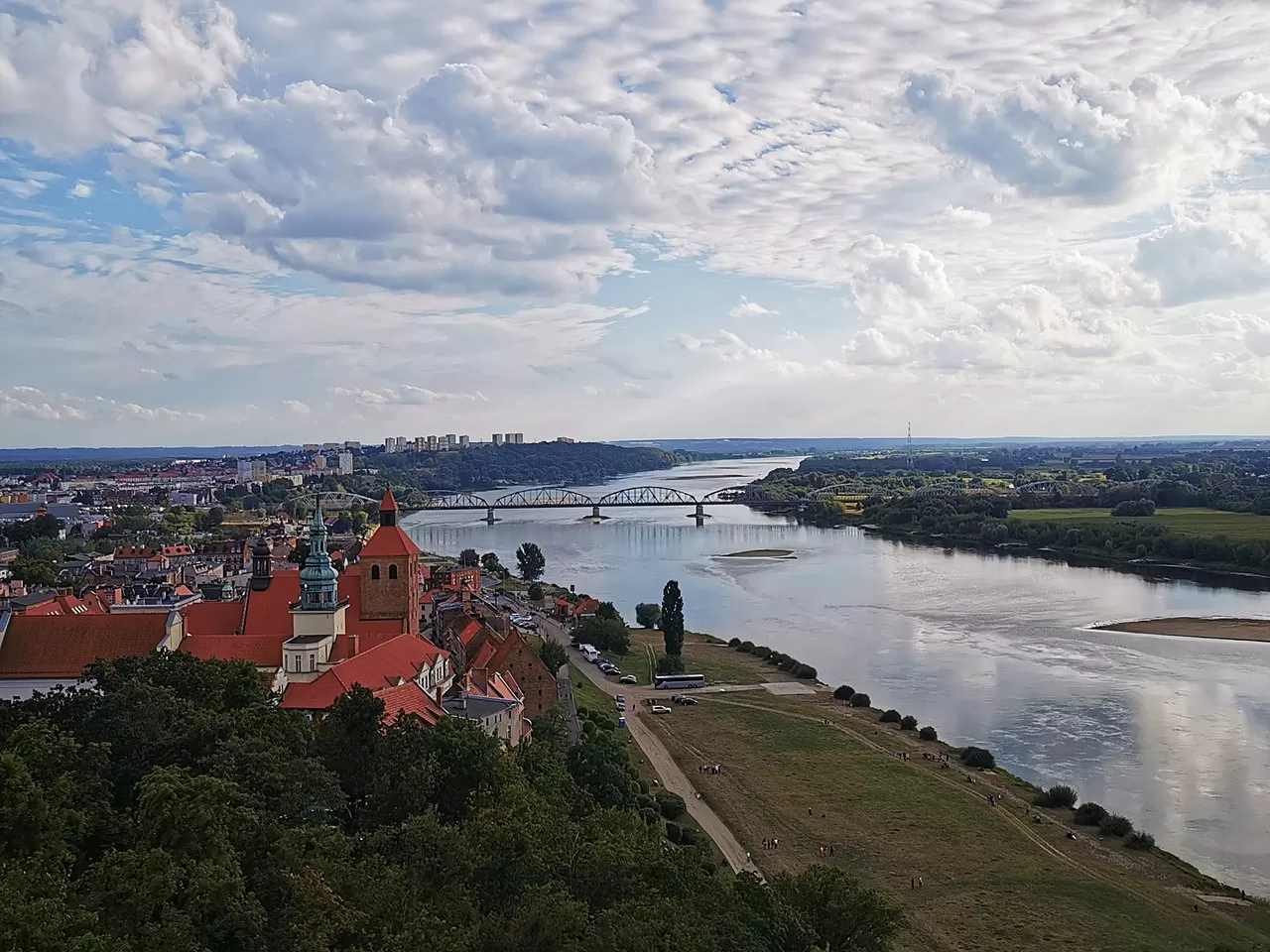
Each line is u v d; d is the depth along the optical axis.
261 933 61.53
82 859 70.12
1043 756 176.62
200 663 106.44
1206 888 125.75
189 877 62.00
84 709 91.06
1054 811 151.25
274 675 142.50
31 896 55.66
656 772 168.38
